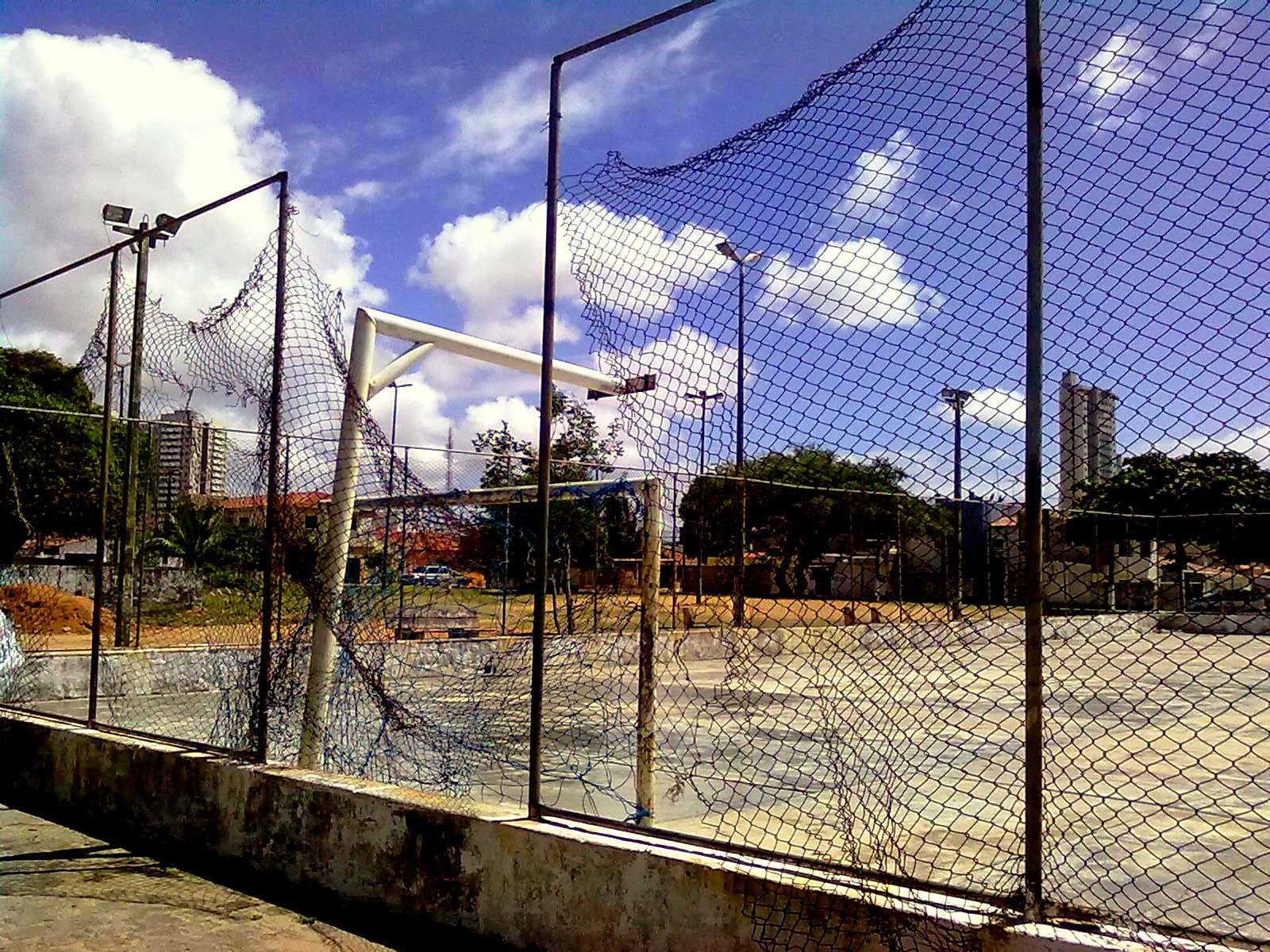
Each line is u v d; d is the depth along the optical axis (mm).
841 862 3275
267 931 4094
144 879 4801
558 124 4055
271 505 5164
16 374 10602
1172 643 13281
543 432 4055
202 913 4309
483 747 4895
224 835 5039
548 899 3684
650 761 4453
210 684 9602
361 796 4426
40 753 6359
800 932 3021
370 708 5223
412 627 7230
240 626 7930
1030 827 2803
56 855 5195
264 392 5328
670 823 5266
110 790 5762
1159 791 6367
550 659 5582
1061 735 8250
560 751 5730
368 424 5312
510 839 3844
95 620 6312
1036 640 2797
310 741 5246
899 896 2930
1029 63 2764
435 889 4074
